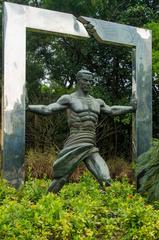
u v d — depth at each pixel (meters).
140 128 9.51
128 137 17.84
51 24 8.70
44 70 17.94
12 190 7.63
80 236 5.39
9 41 8.29
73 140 8.34
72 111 8.39
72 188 8.82
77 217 5.58
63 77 18.31
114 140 17.86
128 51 17.44
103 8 17.17
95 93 16.66
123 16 17.14
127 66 18.09
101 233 5.71
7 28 8.30
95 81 18.39
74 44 17.62
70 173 8.29
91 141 8.42
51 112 8.34
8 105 8.17
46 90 17.55
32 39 17.16
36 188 8.16
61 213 5.61
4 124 8.12
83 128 8.38
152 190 8.00
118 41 9.45
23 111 8.25
